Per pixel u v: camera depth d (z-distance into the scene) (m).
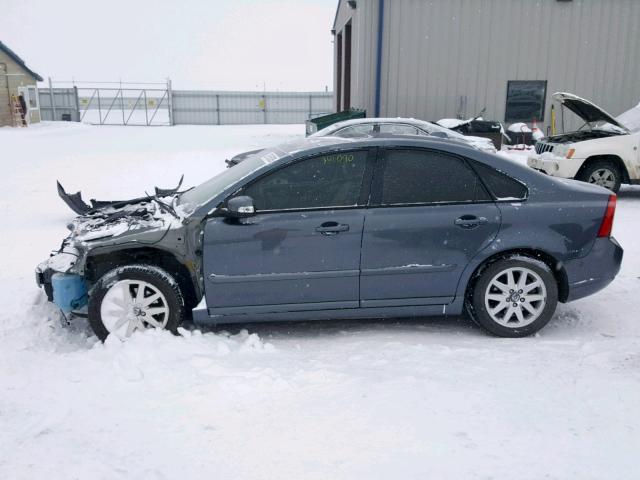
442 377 3.88
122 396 3.65
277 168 4.56
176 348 4.23
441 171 4.61
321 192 4.54
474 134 17.03
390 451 3.04
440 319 5.18
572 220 4.59
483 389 3.69
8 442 3.16
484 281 4.59
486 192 4.61
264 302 4.54
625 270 6.39
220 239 4.43
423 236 4.51
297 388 3.73
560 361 4.13
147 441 3.17
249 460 2.99
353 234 4.47
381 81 18.72
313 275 4.50
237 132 32.34
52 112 40.59
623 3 18.41
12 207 10.60
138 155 18.91
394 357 4.24
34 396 3.68
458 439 3.13
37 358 4.32
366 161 4.58
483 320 4.64
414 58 18.56
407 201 4.56
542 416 3.36
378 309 4.64
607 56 18.78
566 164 10.24
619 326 4.91
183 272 4.72
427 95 18.86
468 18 18.38
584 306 5.40
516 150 17.69
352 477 2.83
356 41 20.11
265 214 4.47
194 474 2.88
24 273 6.55
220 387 3.71
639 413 3.38
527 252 4.66
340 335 4.79
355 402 3.54
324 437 3.17
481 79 18.83
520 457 2.97
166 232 4.48
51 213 10.06
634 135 10.16
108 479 2.84
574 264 4.64
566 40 18.66
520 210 4.57
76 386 3.80
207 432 3.24
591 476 2.82
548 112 19.14
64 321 5.12
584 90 19.02
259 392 3.66
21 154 19.69
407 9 18.20
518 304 4.63
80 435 3.23
